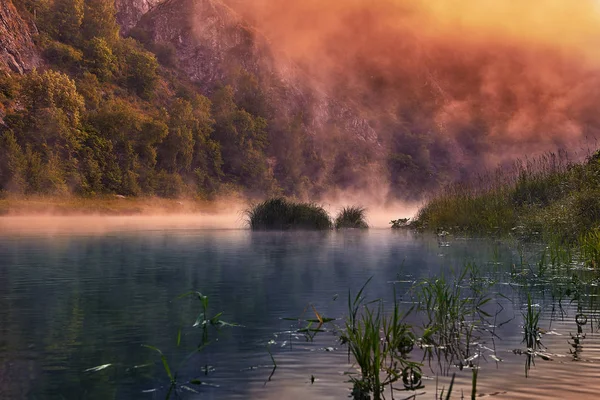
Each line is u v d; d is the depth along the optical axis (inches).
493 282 275.1
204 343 161.3
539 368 139.0
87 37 2783.0
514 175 682.2
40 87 1956.2
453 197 759.1
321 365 141.1
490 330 182.9
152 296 236.4
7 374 131.8
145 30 3587.6
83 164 2015.3
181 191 2327.8
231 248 477.7
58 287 260.2
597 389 121.4
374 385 122.9
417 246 495.8
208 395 118.2
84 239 578.6
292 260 379.9
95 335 169.6
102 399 115.0
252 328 179.6
